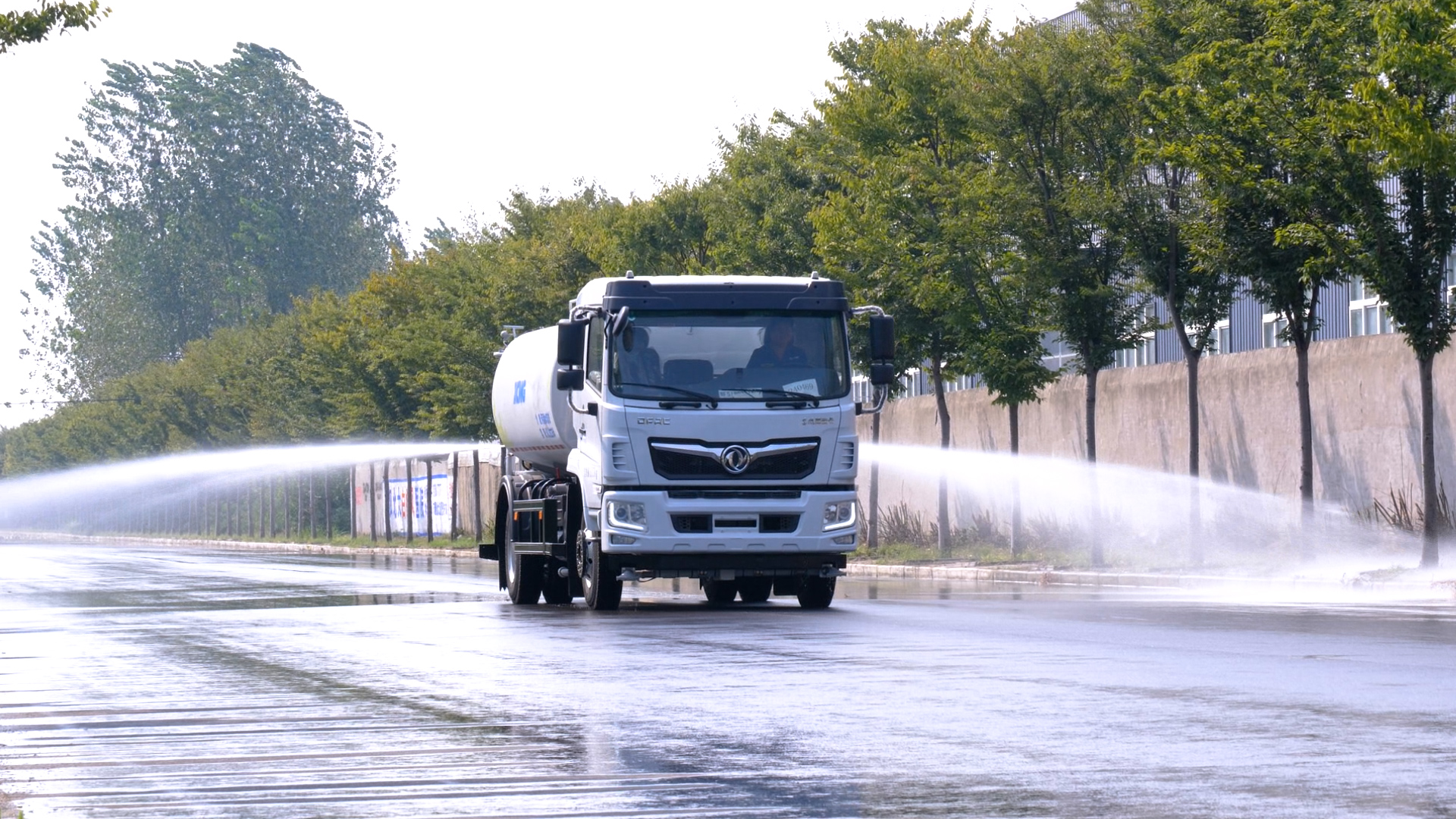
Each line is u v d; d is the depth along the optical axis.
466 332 141.75
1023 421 101.31
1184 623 45.47
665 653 39.41
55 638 49.06
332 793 21.47
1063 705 28.17
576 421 55.91
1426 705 27.44
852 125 88.06
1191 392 77.50
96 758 24.94
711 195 108.38
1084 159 79.50
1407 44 57.09
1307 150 62.59
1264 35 67.69
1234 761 22.25
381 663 39.03
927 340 92.81
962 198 80.31
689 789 21.19
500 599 67.12
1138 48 74.69
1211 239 69.19
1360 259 62.50
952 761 22.75
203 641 47.19
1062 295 80.00
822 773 22.11
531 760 23.73
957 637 42.09
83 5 48.12
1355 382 76.12
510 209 153.50
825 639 42.41
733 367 53.41
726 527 52.91
